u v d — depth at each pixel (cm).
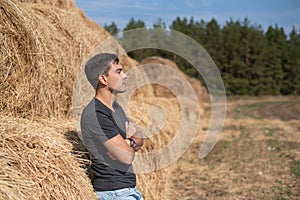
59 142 400
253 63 5797
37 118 483
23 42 477
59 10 675
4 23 461
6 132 370
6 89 465
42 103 500
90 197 385
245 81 5728
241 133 1583
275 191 823
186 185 859
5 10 462
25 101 478
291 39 6262
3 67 460
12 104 468
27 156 354
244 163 1060
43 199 346
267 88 5791
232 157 1128
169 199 745
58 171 365
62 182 365
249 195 800
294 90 5822
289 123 1966
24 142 368
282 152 1198
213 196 794
